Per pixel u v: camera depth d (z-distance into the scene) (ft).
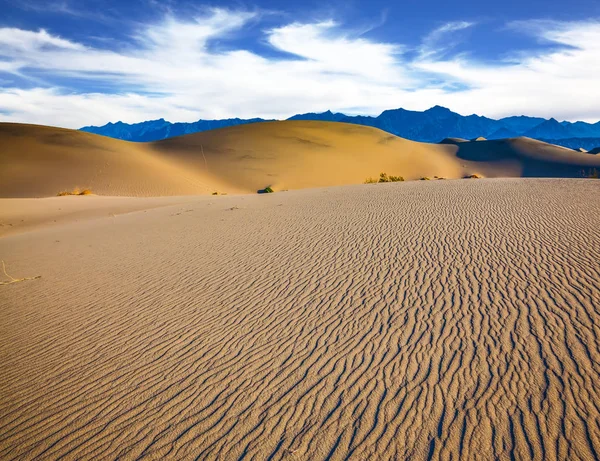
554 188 56.34
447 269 26.53
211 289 27.30
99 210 89.92
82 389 16.89
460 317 20.06
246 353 18.66
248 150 266.57
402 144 334.03
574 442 12.11
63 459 13.11
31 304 27.35
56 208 93.91
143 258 36.96
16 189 162.30
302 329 20.48
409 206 50.19
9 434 14.49
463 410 13.79
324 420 13.94
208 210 65.57
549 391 14.32
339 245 35.01
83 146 210.79
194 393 16.02
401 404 14.37
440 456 12.05
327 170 247.09
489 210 43.60
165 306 24.98
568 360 15.88
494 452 12.02
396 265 28.37
